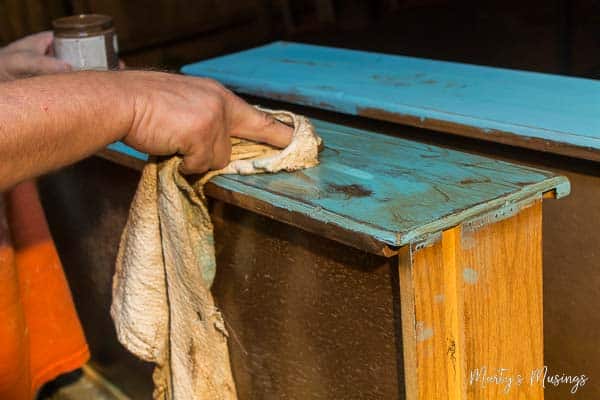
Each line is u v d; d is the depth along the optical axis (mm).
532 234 880
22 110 750
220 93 891
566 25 2760
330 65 1601
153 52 3406
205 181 937
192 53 3531
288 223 845
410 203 812
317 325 923
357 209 804
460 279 814
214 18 3561
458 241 800
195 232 958
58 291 1397
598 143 1057
